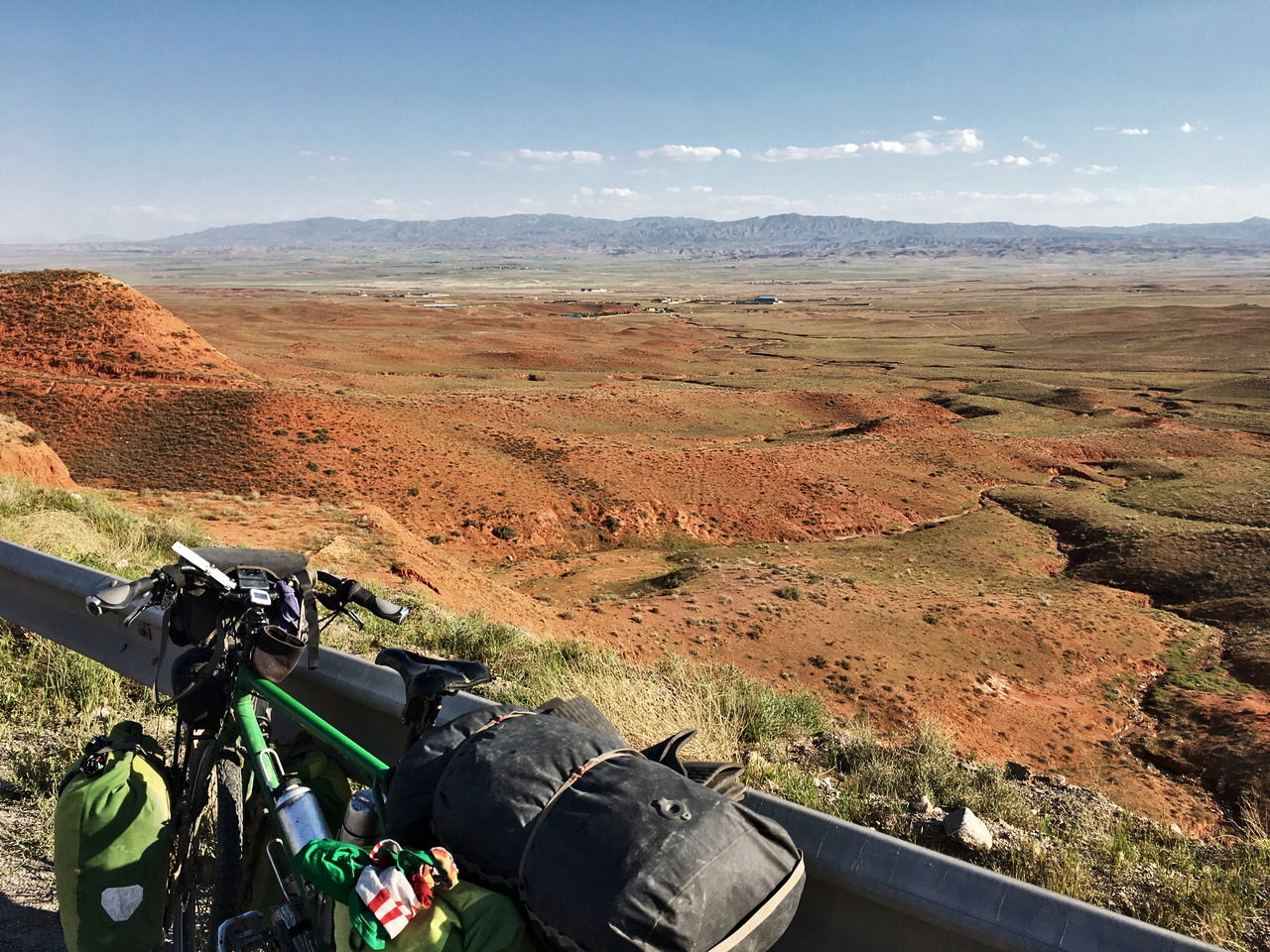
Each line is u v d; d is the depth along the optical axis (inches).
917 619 1396.4
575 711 102.3
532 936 77.8
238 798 116.3
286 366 4591.5
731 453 2763.3
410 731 112.9
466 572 1144.8
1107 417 4079.7
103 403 2317.9
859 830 99.9
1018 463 3097.9
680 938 70.2
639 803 77.4
